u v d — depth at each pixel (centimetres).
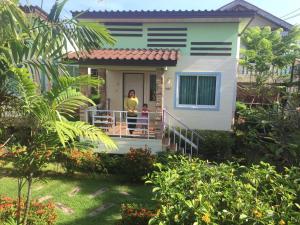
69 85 458
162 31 1238
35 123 464
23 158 470
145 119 1080
